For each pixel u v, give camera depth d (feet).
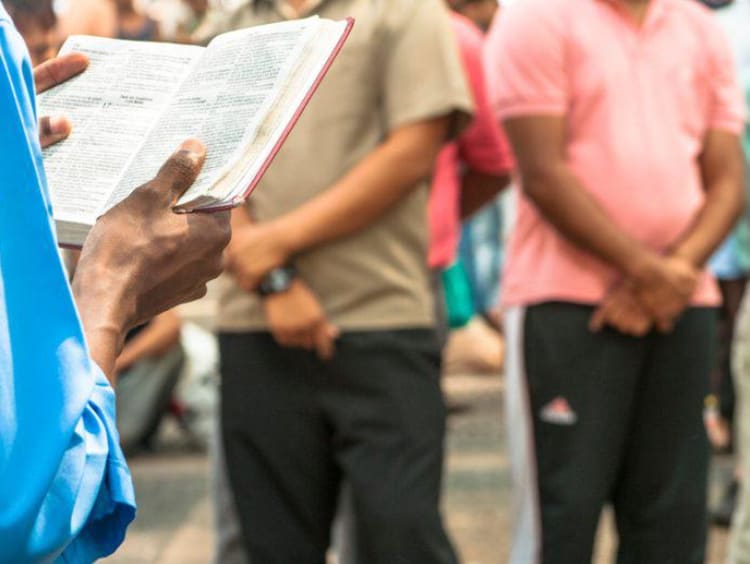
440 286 23.77
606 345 19.77
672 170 20.03
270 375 18.86
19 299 7.50
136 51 10.37
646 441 20.22
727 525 29.60
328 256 18.53
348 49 18.42
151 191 9.00
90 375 7.68
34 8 16.60
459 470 34.71
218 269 9.32
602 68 19.86
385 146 18.45
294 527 19.12
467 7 27.27
